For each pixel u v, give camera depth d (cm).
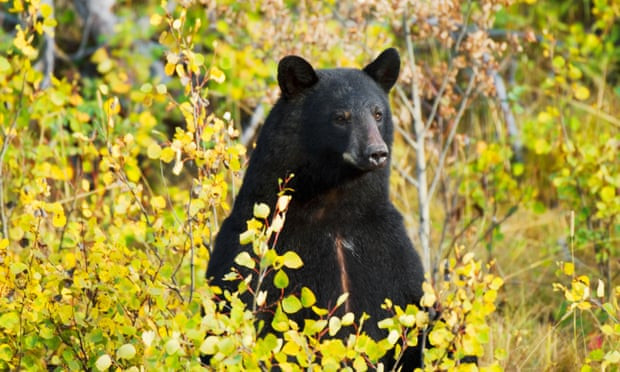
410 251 881
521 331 1059
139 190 894
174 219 955
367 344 713
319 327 705
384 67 934
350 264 863
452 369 726
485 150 1322
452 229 1328
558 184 1249
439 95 1236
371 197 877
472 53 1234
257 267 830
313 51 1302
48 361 870
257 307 829
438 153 1320
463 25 1279
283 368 697
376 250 869
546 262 1238
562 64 1300
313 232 863
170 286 822
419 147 1214
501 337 1062
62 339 818
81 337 814
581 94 1293
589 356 841
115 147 877
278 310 711
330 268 858
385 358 864
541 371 995
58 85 1130
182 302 825
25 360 815
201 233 857
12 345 824
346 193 867
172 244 845
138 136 1258
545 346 1041
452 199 1342
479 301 713
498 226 1297
